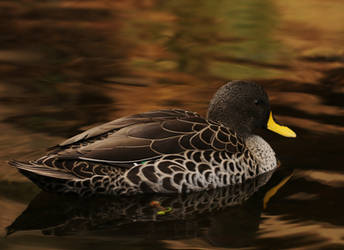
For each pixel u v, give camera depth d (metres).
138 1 23.58
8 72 16.00
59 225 9.03
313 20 21.17
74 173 9.70
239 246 8.37
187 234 8.77
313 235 8.59
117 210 9.55
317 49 18.34
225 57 17.59
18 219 9.18
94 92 14.65
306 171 10.85
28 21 20.78
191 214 9.42
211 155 10.30
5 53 17.59
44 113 13.16
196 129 10.47
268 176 10.83
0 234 8.73
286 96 14.55
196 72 16.33
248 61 17.27
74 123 12.59
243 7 22.78
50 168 9.58
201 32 19.97
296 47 18.52
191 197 10.05
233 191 10.27
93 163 9.83
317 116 13.24
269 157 11.20
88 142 10.09
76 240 8.56
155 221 9.20
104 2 23.47
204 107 13.80
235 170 10.49
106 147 9.84
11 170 10.60
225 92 11.55
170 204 9.80
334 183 10.33
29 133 12.02
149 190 10.03
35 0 23.44
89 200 9.84
